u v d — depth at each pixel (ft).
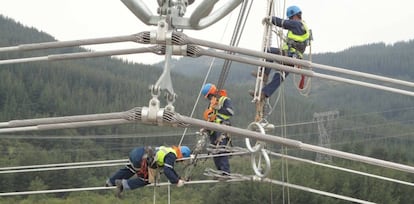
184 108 231.91
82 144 252.21
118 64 399.85
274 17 40.91
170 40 23.88
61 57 30.63
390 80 35.06
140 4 24.16
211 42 25.29
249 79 384.47
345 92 428.56
